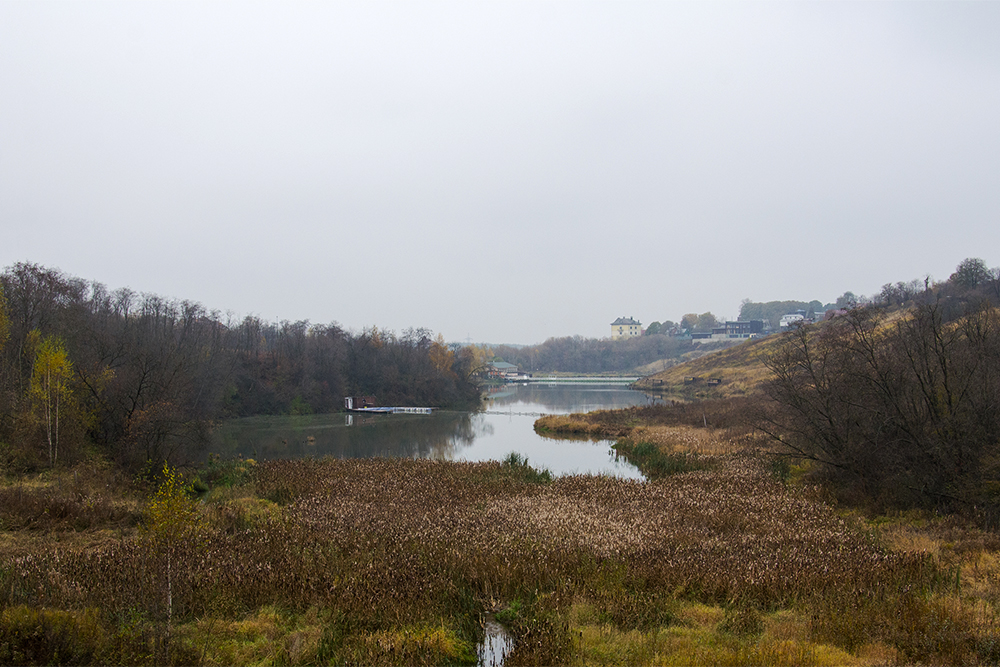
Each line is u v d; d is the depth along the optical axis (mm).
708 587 14633
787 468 32062
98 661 10227
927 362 22750
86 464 30078
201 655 11039
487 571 15383
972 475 20984
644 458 38031
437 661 11445
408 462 34688
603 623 12984
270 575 14648
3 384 34656
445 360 107812
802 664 10461
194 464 34250
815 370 29062
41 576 13758
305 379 80250
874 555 16328
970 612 12266
